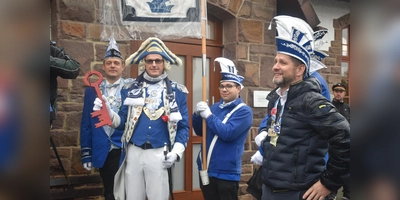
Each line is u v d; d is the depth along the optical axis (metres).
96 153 3.79
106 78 4.05
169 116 3.22
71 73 3.23
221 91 3.70
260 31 5.46
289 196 2.53
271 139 2.65
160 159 3.19
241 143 3.63
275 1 5.56
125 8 3.55
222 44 5.45
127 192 3.24
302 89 2.53
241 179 5.31
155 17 3.54
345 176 2.34
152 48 3.27
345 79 6.75
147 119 3.22
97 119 3.80
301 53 2.56
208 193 3.69
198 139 5.28
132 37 3.60
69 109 4.26
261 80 5.46
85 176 4.27
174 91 3.37
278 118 2.65
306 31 2.61
